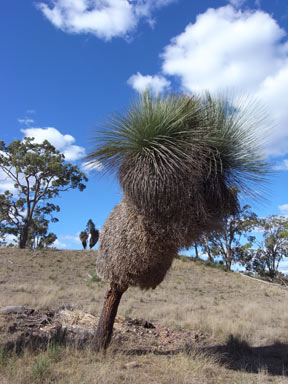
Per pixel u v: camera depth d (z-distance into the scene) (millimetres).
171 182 3215
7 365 2928
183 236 3320
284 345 5227
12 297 8438
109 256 3682
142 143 3334
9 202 26656
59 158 26594
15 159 25016
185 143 3275
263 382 3236
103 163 3602
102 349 3619
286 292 17359
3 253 19719
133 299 10320
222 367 3645
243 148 3541
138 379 2885
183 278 17969
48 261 18719
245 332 5926
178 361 3461
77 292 10297
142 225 3416
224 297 13852
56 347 3484
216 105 3586
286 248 29766
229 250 27109
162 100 3496
